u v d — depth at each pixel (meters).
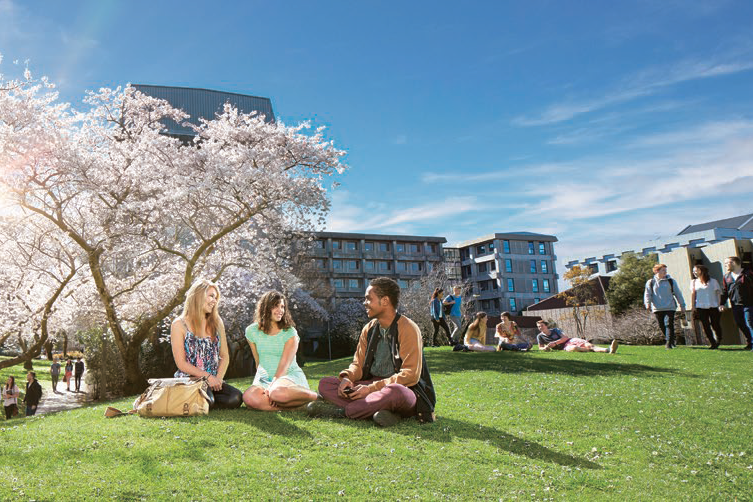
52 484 3.82
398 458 4.56
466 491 3.94
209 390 6.06
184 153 18.56
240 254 22.00
